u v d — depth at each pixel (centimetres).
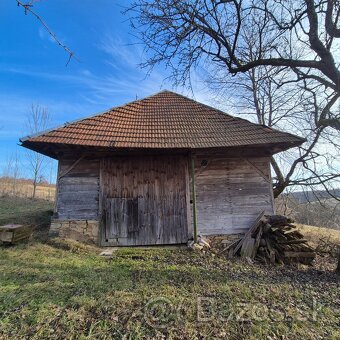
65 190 848
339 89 609
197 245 776
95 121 911
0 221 1006
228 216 862
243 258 727
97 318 366
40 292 434
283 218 767
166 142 814
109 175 866
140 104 1071
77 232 824
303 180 1091
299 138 799
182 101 1112
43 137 780
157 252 746
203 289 480
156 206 862
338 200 970
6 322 350
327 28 613
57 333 333
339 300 480
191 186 875
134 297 428
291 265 704
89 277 511
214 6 522
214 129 910
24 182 2744
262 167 890
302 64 616
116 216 847
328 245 938
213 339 335
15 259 613
